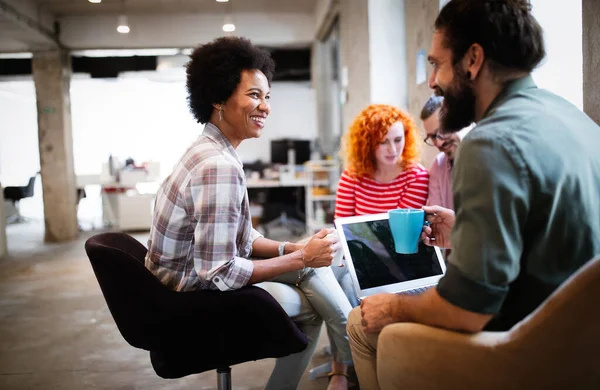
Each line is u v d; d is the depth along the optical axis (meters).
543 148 0.93
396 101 4.06
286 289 1.60
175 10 7.55
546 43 1.13
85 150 11.69
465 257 0.93
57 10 7.25
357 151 2.18
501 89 1.06
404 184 2.17
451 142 1.98
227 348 1.34
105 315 3.56
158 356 1.38
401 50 4.04
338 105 6.99
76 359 2.68
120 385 2.32
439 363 0.97
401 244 1.41
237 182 1.35
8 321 3.45
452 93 1.10
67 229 7.66
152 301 1.28
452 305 0.94
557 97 1.08
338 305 1.71
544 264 0.96
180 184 1.38
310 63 8.81
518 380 0.91
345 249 1.51
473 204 0.93
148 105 11.73
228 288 1.32
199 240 1.32
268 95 1.54
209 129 1.49
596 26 1.43
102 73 8.66
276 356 1.39
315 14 7.75
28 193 9.95
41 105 7.59
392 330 1.04
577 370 0.88
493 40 1.02
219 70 1.44
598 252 0.95
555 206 0.93
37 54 7.57
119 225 8.31
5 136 12.40
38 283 4.66
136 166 8.53
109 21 7.64
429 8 3.08
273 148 8.01
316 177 6.92
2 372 2.51
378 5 4.01
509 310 1.04
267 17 7.91
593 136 1.02
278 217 8.37
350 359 1.77
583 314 0.82
